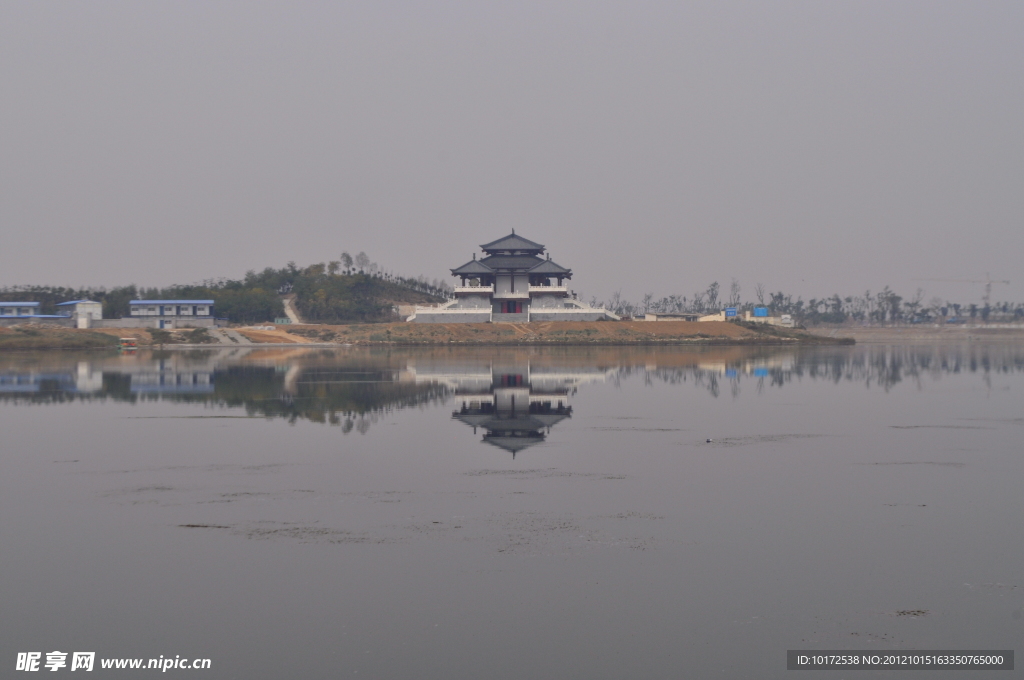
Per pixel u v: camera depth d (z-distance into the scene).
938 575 26.59
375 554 28.56
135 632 22.94
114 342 151.75
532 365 104.75
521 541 29.88
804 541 29.88
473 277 181.88
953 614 23.84
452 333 162.38
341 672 20.83
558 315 175.38
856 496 35.97
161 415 59.94
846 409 63.44
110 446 47.69
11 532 31.12
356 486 37.78
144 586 25.92
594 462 43.09
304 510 33.81
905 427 54.59
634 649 21.92
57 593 25.44
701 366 103.31
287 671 20.88
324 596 25.11
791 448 47.03
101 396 71.12
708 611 24.08
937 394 73.69
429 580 26.30
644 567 27.38
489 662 21.27
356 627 23.14
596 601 24.75
